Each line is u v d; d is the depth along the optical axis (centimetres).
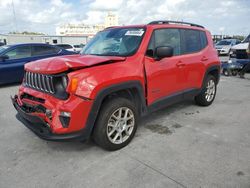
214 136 353
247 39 970
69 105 259
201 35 474
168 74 373
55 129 262
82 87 261
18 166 277
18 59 762
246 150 308
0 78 725
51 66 273
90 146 324
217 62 507
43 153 308
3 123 419
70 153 307
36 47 810
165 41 377
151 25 365
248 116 445
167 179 247
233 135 356
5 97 616
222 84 787
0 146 328
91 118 272
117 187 237
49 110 268
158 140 340
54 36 4388
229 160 283
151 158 290
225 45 1988
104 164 279
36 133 280
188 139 343
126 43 353
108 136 297
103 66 287
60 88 271
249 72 988
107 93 279
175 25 407
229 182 241
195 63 436
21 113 304
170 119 429
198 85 461
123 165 275
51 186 240
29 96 312
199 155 296
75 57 313
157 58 348
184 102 540
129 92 324
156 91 356
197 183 240
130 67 311
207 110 483
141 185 239
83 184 242
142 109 340
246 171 260
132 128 327
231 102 548
